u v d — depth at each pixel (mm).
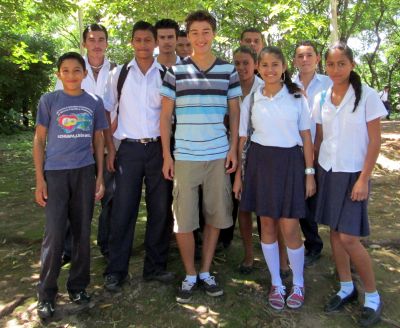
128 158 3197
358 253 2840
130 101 3182
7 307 3043
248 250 3486
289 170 2932
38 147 2842
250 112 3066
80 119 2852
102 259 3805
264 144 2967
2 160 9125
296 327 2832
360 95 2744
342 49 2748
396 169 7176
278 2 8008
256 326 2842
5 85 14078
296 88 2965
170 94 3012
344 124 2795
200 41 2934
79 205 2922
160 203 3238
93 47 3578
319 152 2988
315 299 3152
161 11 7961
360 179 2740
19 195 6125
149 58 3223
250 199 3068
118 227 3219
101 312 2984
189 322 2871
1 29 10047
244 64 3434
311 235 3707
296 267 3059
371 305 2898
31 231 4535
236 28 8094
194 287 3238
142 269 3568
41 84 15195
